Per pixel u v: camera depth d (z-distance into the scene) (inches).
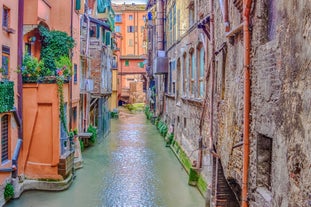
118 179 679.1
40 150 596.1
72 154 664.4
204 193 554.9
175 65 994.7
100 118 1139.9
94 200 557.6
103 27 1184.2
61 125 617.9
